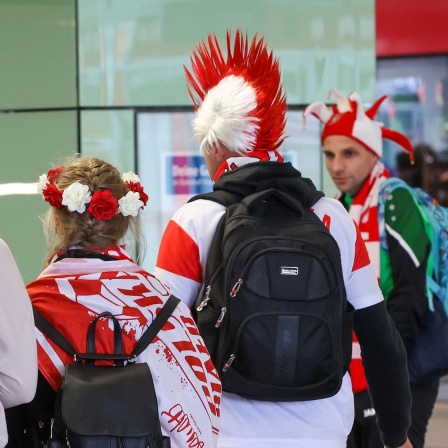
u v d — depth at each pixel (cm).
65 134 1627
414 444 1151
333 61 1600
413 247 1140
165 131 1622
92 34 1623
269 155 827
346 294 782
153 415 611
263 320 701
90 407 600
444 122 2550
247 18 1606
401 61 2503
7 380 605
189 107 1614
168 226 770
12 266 626
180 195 1617
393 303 1131
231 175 774
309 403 738
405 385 826
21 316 614
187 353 658
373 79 1595
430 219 1170
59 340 634
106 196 656
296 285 706
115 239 671
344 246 779
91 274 650
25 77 1633
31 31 1630
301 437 734
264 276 704
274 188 763
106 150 1627
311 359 708
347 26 1595
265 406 732
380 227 1180
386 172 1283
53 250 683
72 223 662
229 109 812
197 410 653
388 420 845
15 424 638
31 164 1634
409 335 1120
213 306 721
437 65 2486
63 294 642
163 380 641
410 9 2459
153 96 1619
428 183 2609
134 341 644
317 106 1328
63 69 1627
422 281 1127
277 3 1603
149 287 663
